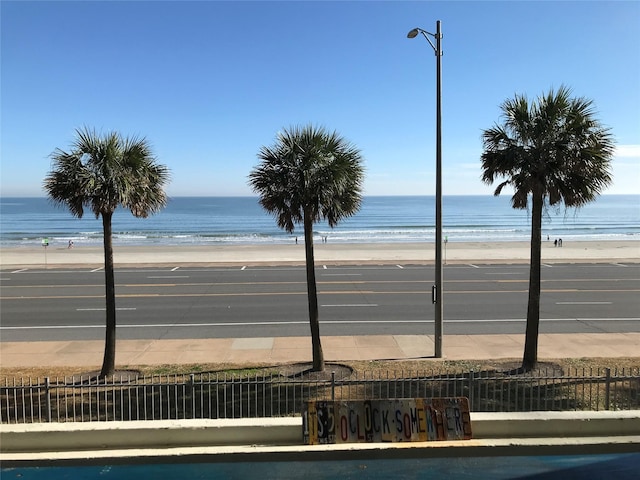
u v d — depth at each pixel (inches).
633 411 261.9
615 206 7667.3
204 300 791.1
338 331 588.7
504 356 476.1
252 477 226.8
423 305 745.0
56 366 451.2
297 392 372.2
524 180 416.2
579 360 455.8
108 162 386.9
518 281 979.3
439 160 478.9
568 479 224.7
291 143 412.2
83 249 1831.9
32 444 240.1
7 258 1464.1
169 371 430.0
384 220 4564.5
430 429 248.2
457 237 2608.3
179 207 7249.0
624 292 847.7
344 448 239.8
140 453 235.5
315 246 1932.8
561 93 410.6
